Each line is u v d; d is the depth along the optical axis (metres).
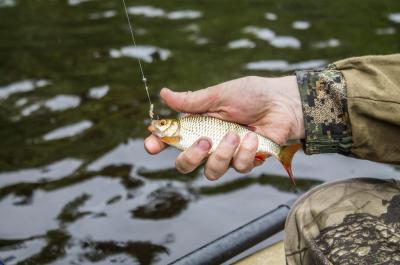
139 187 1.13
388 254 0.59
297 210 0.67
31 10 2.11
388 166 1.19
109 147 1.23
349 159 1.22
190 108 0.76
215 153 0.69
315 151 0.71
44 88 1.49
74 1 2.22
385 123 0.66
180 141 0.74
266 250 0.84
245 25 1.93
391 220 0.62
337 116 0.70
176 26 1.94
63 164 1.18
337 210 0.64
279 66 1.59
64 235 1.01
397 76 0.67
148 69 1.60
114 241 1.00
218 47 1.75
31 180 1.14
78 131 1.29
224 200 1.10
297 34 1.83
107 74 1.58
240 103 0.75
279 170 1.19
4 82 1.52
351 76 0.69
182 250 0.98
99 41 1.81
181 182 1.15
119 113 1.36
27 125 1.31
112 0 2.23
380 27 1.89
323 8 2.10
